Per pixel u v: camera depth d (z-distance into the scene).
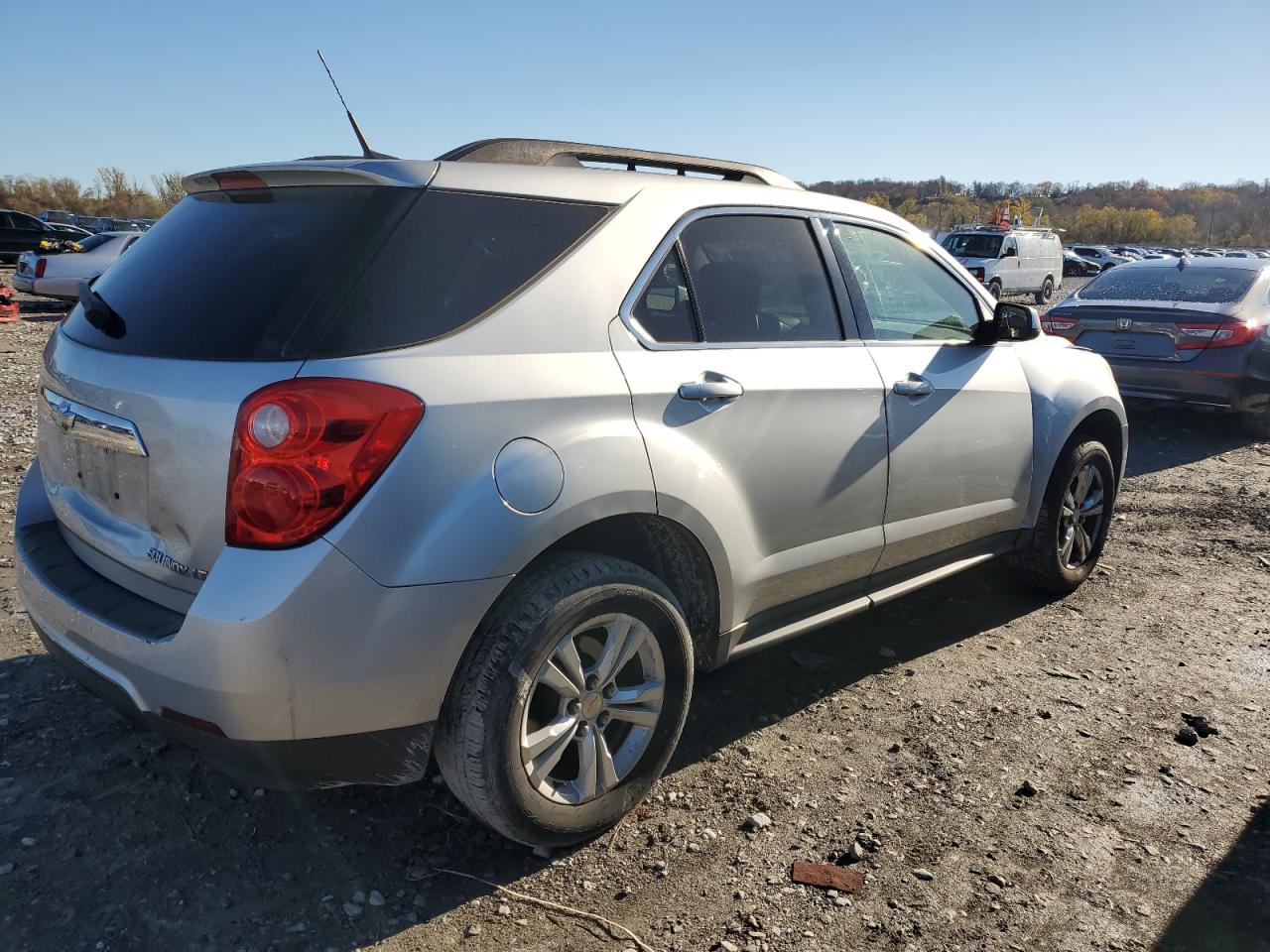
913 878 2.53
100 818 2.65
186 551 2.20
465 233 2.41
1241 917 2.41
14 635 3.73
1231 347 7.86
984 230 27.86
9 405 8.54
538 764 2.42
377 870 2.50
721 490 2.78
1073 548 4.57
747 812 2.79
